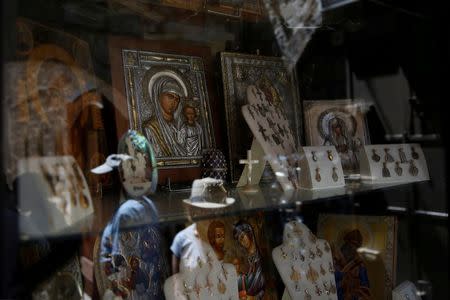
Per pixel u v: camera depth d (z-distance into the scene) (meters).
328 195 1.02
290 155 1.08
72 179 0.70
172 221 0.83
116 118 0.91
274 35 1.16
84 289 0.73
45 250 0.63
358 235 1.12
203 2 1.04
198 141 1.04
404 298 1.13
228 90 1.09
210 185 0.98
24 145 0.60
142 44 0.98
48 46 0.76
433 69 1.12
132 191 0.81
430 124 1.13
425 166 1.16
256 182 1.05
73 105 0.79
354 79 1.21
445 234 1.12
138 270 0.82
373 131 1.20
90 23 0.89
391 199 1.14
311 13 1.17
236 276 0.94
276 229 1.02
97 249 0.74
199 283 0.88
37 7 0.74
